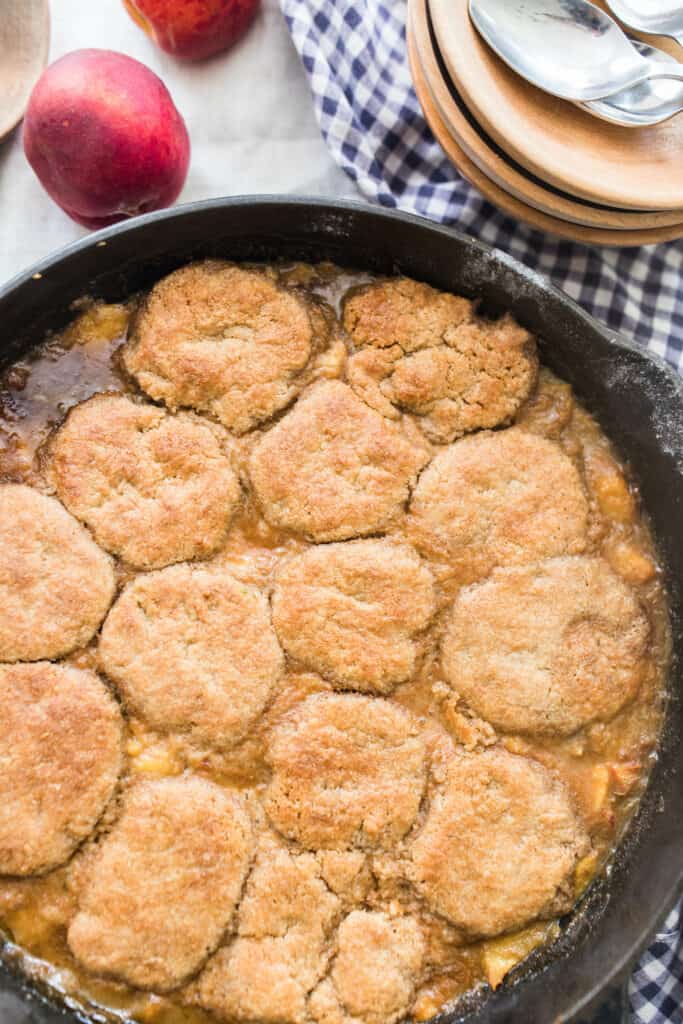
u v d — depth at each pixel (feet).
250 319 1.85
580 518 1.86
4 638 1.74
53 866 1.71
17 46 2.05
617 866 1.84
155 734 1.75
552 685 1.81
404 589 1.80
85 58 1.87
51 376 1.85
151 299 1.84
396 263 1.88
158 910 1.70
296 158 2.11
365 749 1.76
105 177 1.89
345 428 1.83
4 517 1.77
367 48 2.03
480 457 1.85
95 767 1.73
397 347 1.86
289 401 1.85
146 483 1.80
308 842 1.74
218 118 2.10
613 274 2.08
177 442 1.81
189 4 1.97
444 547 1.82
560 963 1.80
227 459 1.83
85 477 1.80
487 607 1.81
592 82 1.82
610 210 1.86
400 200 2.07
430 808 1.77
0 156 2.07
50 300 1.82
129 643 1.76
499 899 1.76
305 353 1.85
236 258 1.87
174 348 1.83
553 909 1.79
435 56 1.85
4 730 1.72
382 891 1.75
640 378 1.82
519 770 1.79
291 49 2.10
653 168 1.84
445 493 1.83
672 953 1.99
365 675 1.78
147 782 1.74
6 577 1.76
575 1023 1.82
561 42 1.82
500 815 1.77
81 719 1.73
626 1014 1.81
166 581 1.78
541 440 1.87
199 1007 1.72
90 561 1.77
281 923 1.72
